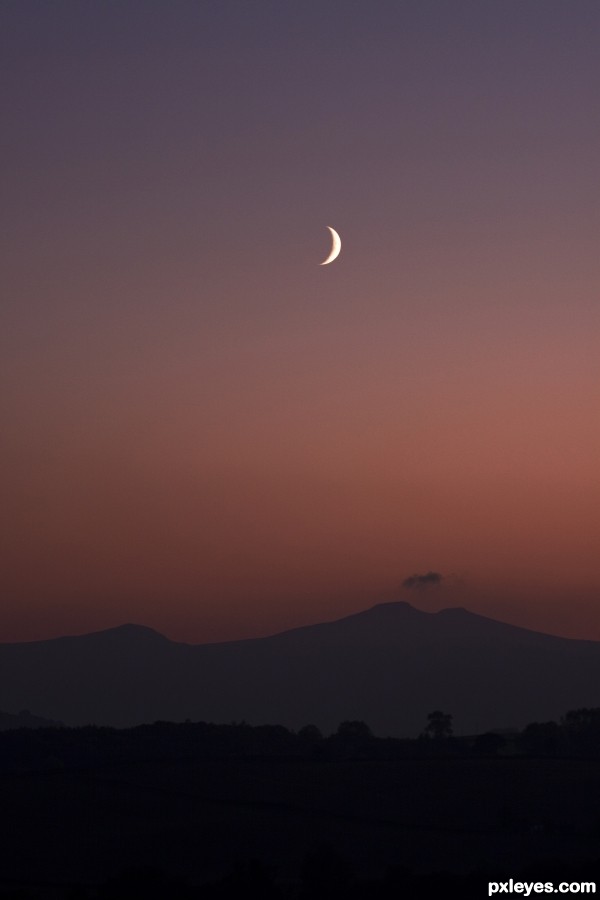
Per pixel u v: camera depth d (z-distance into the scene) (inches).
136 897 6412.4
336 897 6422.2
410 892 6294.3
